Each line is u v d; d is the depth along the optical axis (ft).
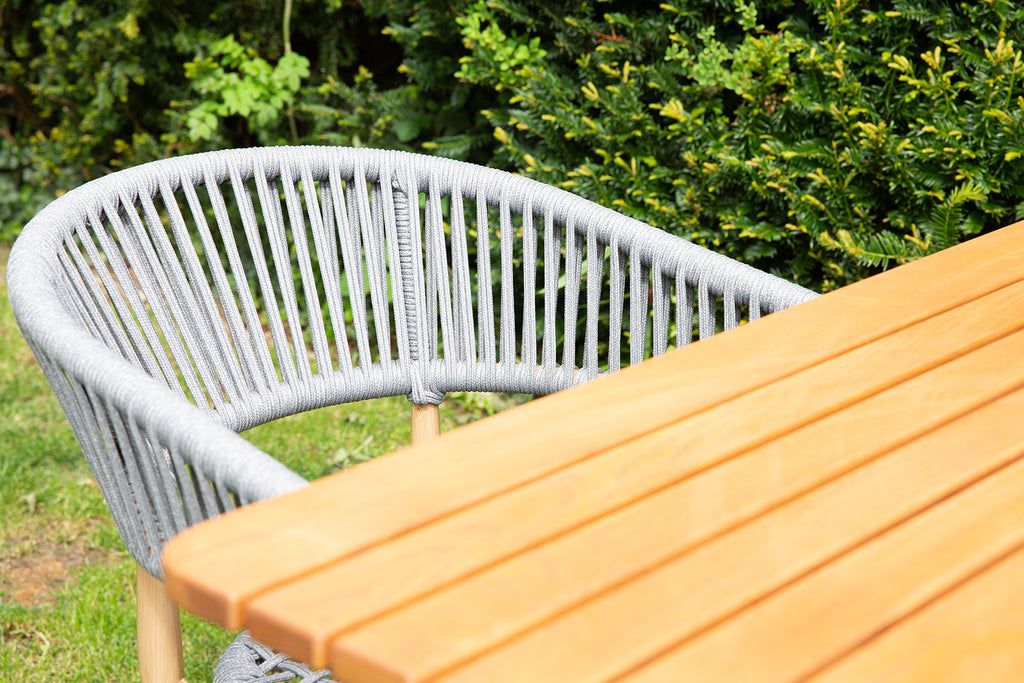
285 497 2.72
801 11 8.47
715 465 2.91
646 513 2.67
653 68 8.70
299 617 2.24
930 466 2.92
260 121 12.59
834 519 2.66
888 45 7.74
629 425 3.13
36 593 7.76
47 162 14.46
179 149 13.65
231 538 2.52
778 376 3.45
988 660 2.19
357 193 5.63
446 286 5.76
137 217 5.02
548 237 5.56
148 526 3.89
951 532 2.62
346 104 12.86
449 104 11.07
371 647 2.15
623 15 8.87
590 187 8.93
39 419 10.24
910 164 7.32
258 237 5.48
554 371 5.73
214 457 3.12
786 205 8.08
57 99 14.24
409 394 5.84
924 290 4.19
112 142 14.83
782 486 2.80
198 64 12.63
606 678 2.10
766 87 7.96
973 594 2.40
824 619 2.30
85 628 7.20
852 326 3.85
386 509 2.66
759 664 2.15
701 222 8.66
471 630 2.22
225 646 7.07
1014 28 7.28
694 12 8.64
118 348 4.90
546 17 9.54
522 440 3.04
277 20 13.03
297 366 5.54
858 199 7.72
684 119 8.21
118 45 13.20
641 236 5.22
